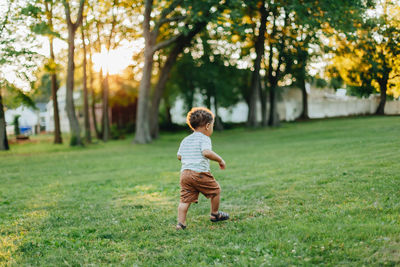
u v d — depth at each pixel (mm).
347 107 24594
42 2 18859
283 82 23078
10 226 4805
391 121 16547
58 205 6211
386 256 2893
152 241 3852
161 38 24641
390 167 6812
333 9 17109
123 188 7676
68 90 22125
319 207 4695
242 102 35125
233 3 16859
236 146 16750
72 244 3867
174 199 6113
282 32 19859
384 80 15180
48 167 12766
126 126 37000
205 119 4301
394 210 4141
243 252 3283
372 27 14234
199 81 29031
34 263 3387
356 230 3537
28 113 51312
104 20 25078
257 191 6125
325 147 11984
